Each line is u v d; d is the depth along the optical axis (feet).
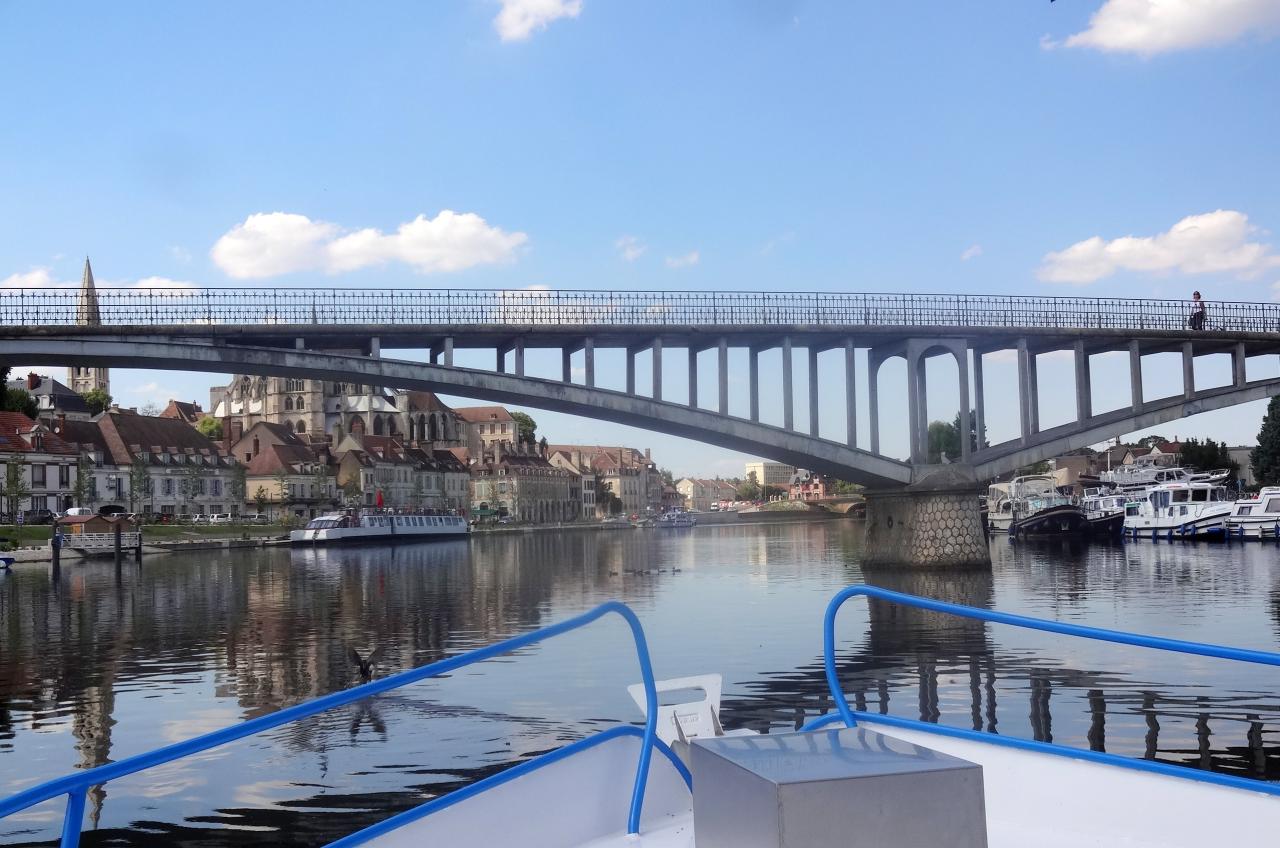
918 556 160.15
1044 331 163.53
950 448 358.43
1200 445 444.96
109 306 127.44
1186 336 169.37
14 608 125.18
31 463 367.25
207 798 39.65
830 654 19.40
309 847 34.24
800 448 154.92
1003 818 17.43
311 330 134.72
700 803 10.89
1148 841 16.30
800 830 9.14
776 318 152.66
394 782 41.37
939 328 159.33
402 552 303.27
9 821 37.50
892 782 9.45
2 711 58.54
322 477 504.02
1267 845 15.53
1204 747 43.98
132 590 153.07
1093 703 53.26
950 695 56.59
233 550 324.39
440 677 64.69
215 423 601.62
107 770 11.57
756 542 327.47
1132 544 221.25
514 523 652.07
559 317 143.43
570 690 59.88
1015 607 102.99
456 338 144.25
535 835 16.30
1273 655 15.38
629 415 148.56
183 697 62.28
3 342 123.75
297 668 73.05
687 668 67.56
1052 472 483.51
